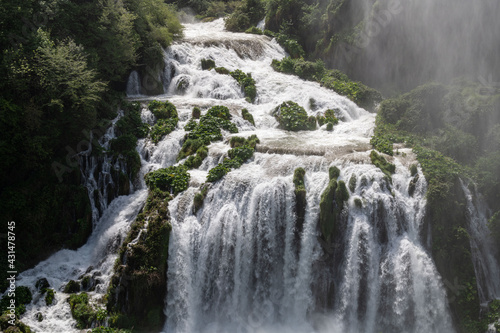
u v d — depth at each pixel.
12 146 18.47
